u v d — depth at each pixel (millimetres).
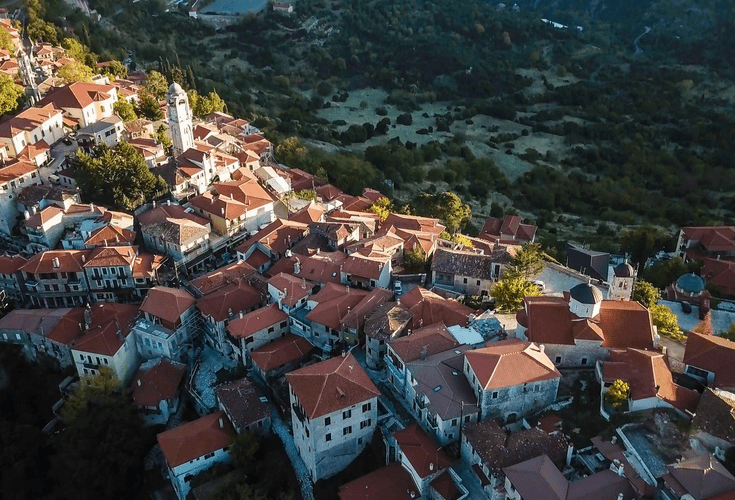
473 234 179375
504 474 75188
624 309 93562
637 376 84062
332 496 85312
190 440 92500
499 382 82750
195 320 113500
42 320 112625
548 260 137500
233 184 142000
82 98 156500
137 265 119938
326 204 159625
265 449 94562
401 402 93438
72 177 135875
